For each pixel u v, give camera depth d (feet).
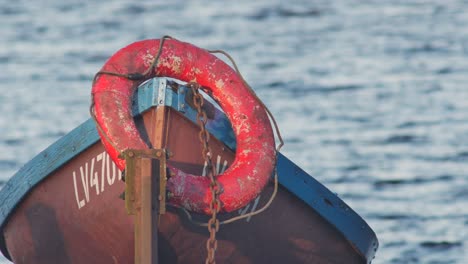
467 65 227.20
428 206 142.20
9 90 210.79
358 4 289.12
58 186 76.74
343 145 171.83
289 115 190.90
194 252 74.33
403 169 158.92
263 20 274.36
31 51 245.24
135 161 66.28
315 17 277.03
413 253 125.39
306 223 77.15
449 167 159.94
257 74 222.48
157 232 67.31
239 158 70.95
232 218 72.08
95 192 73.87
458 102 198.49
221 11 284.41
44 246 79.87
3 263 115.34
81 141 73.92
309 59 235.20
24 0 298.56
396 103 198.49
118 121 68.59
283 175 75.00
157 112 71.15
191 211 68.74
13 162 164.45
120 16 280.10
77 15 280.31
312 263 78.69
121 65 70.33
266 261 77.15
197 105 70.59
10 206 80.74
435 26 263.08
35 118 189.98
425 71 223.10
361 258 80.74
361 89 209.46
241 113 71.61
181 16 279.28
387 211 140.67
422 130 180.24
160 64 71.15
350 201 145.59
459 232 131.75
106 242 74.84
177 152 72.08
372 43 249.55
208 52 73.05
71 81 218.38
